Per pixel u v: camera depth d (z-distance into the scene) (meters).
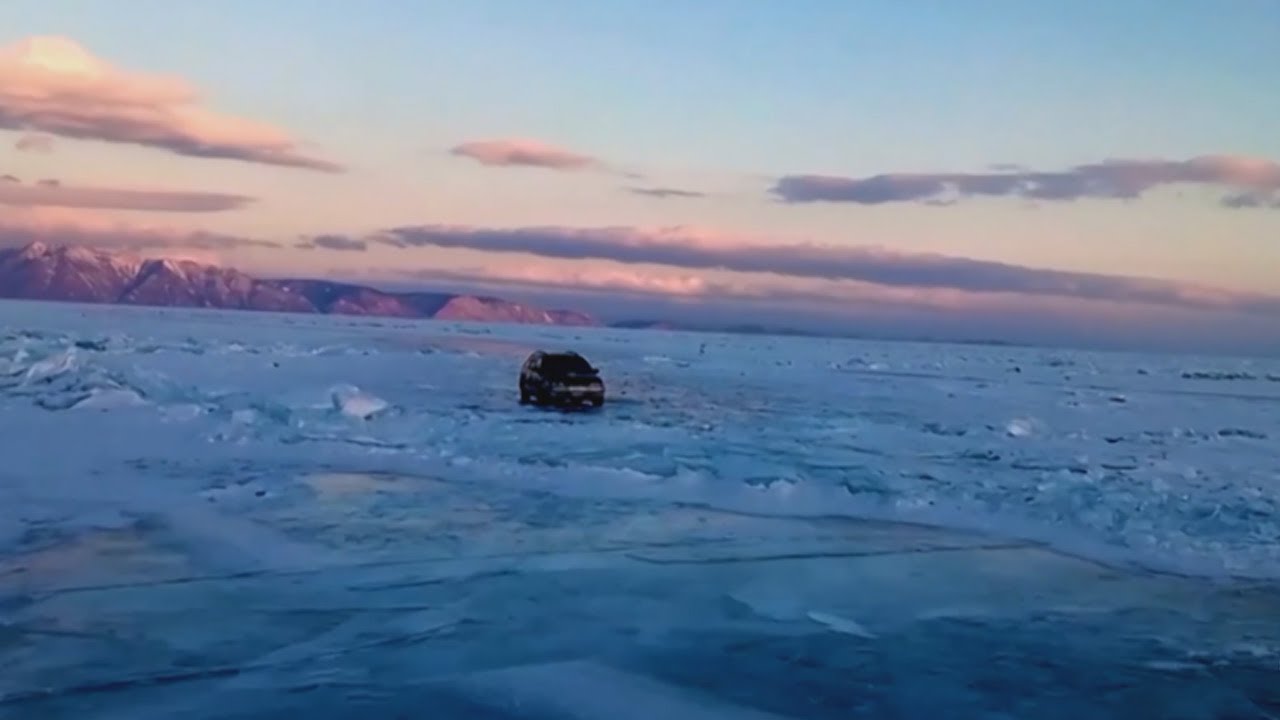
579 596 9.62
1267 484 19.77
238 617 8.59
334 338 76.25
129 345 44.34
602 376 46.34
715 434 23.61
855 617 9.31
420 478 16.14
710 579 10.46
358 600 9.22
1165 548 12.86
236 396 24.39
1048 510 14.95
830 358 90.81
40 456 16.16
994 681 7.69
